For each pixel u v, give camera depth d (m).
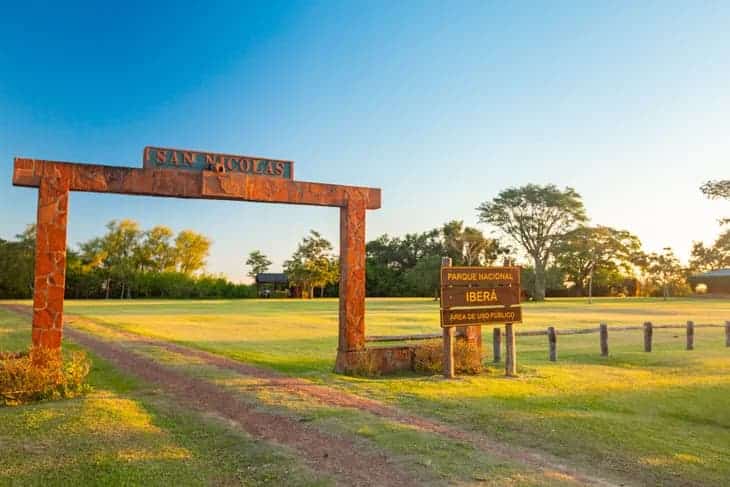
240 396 9.38
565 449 6.79
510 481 5.61
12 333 20.66
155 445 6.61
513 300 12.42
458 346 12.73
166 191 10.59
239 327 24.95
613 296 82.44
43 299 9.51
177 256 83.38
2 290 65.12
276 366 12.94
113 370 12.17
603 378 11.77
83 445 6.55
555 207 68.12
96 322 26.67
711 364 13.49
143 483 5.45
